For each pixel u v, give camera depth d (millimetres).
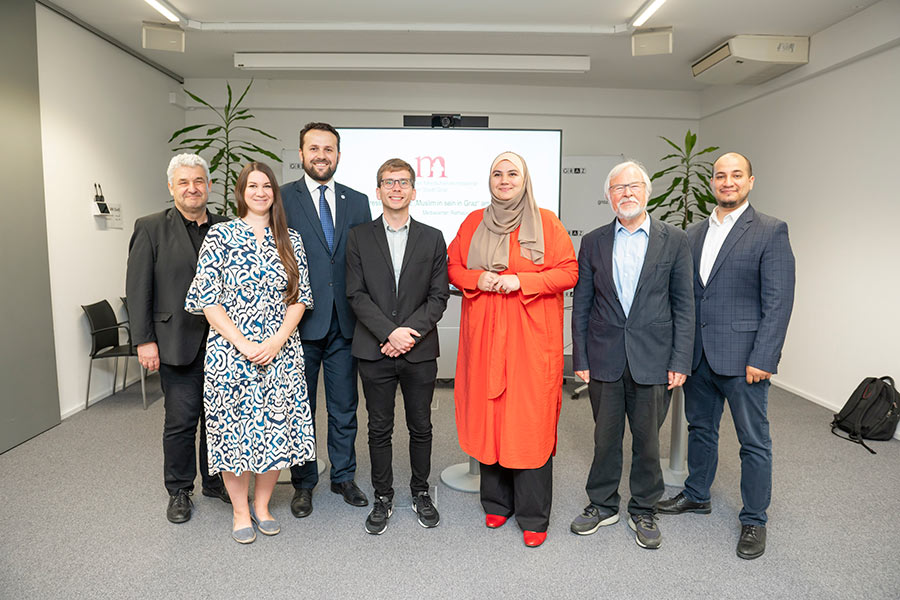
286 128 6004
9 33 3354
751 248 2242
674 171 6285
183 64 5324
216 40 4633
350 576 2078
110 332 4238
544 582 2051
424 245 2344
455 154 4801
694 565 2160
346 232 2547
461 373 2426
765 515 2270
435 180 4816
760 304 2266
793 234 4727
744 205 2338
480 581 2053
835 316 4266
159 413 3990
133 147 4867
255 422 2166
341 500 2699
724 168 2289
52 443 3391
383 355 2320
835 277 4262
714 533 2404
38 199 3598
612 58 5047
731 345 2268
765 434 2252
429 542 2320
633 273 2227
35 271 3553
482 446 2305
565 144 6180
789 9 3895
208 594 1965
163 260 2375
